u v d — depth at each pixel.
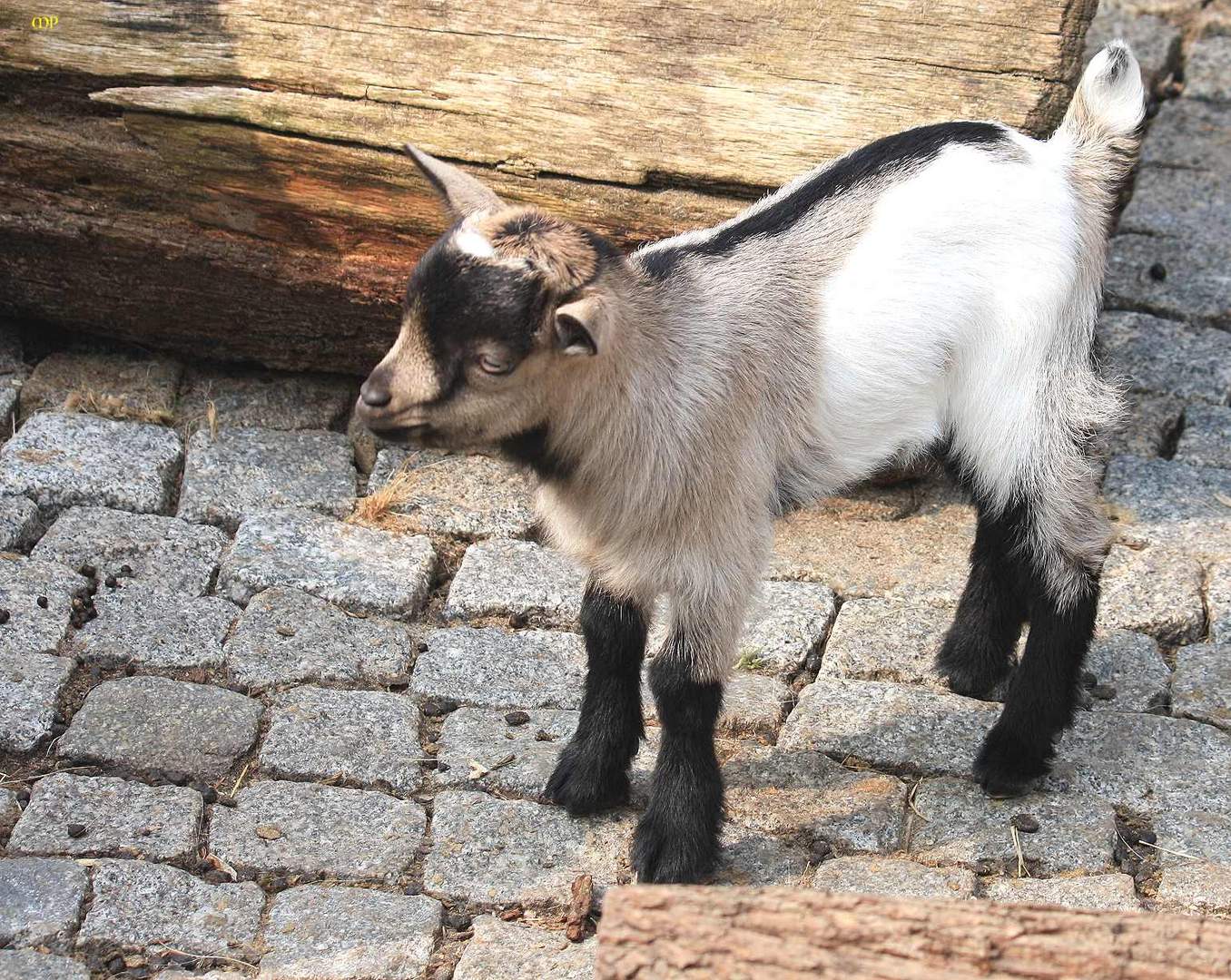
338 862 4.15
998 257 4.31
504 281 3.63
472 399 3.74
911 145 4.40
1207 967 2.82
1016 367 4.35
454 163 5.63
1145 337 6.72
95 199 5.85
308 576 5.21
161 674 4.77
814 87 5.52
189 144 5.68
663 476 3.98
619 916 2.91
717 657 4.13
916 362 4.30
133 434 5.79
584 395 3.86
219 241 5.85
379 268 5.80
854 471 4.40
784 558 5.52
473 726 4.70
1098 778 4.62
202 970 3.79
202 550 5.31
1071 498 4.47
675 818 4.16
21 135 5.75
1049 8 5.45
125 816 4.20
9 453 5.56
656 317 3.96
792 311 4.22
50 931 3.81
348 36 5.61
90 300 6.09
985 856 4.30
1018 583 4.60
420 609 5.25
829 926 2.88
